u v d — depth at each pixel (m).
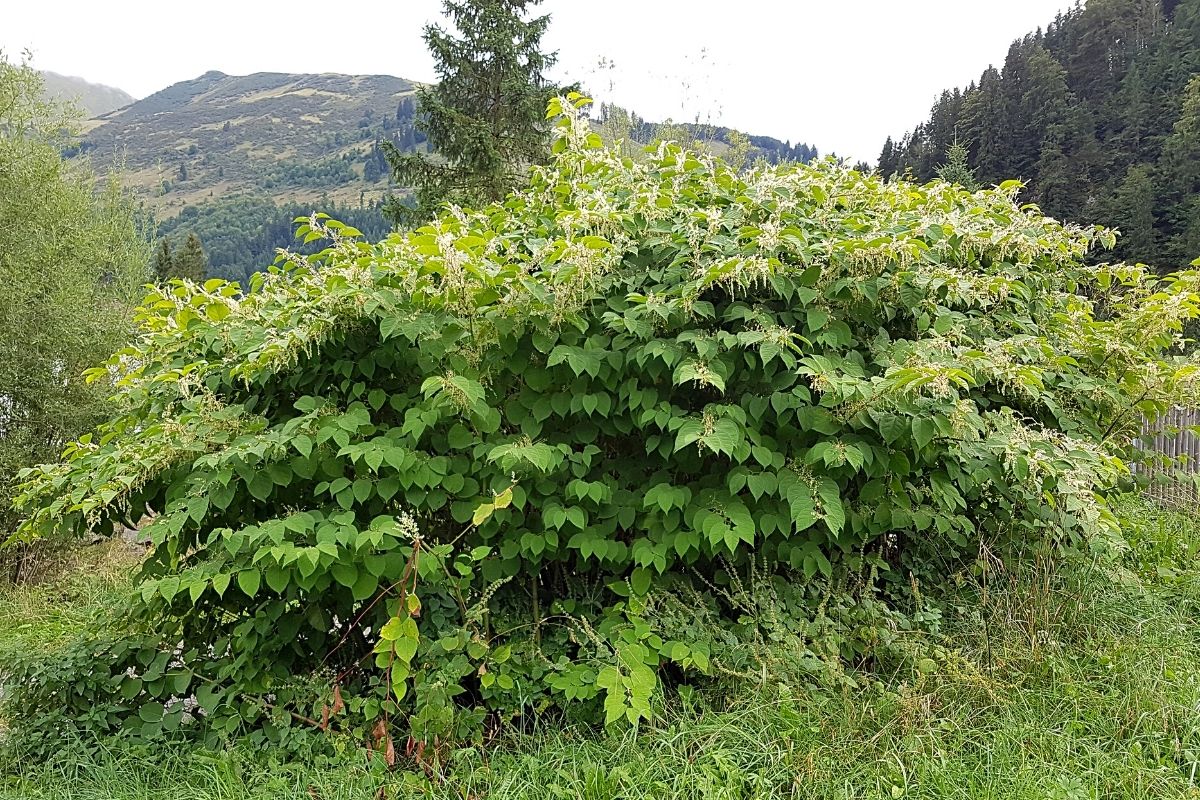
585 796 2.31
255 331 3.12
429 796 2.38
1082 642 3.20
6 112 7.64
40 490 3.15
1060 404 3.60
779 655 2.74
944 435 2.65
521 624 3.07
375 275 3.00
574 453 2.89
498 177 13.72
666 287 3.10
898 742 2.49
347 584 2.62
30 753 2.93
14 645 3.76
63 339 7.38
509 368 3.00
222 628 3.26
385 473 2.89
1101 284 4.10
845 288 2.97
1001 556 3.52
